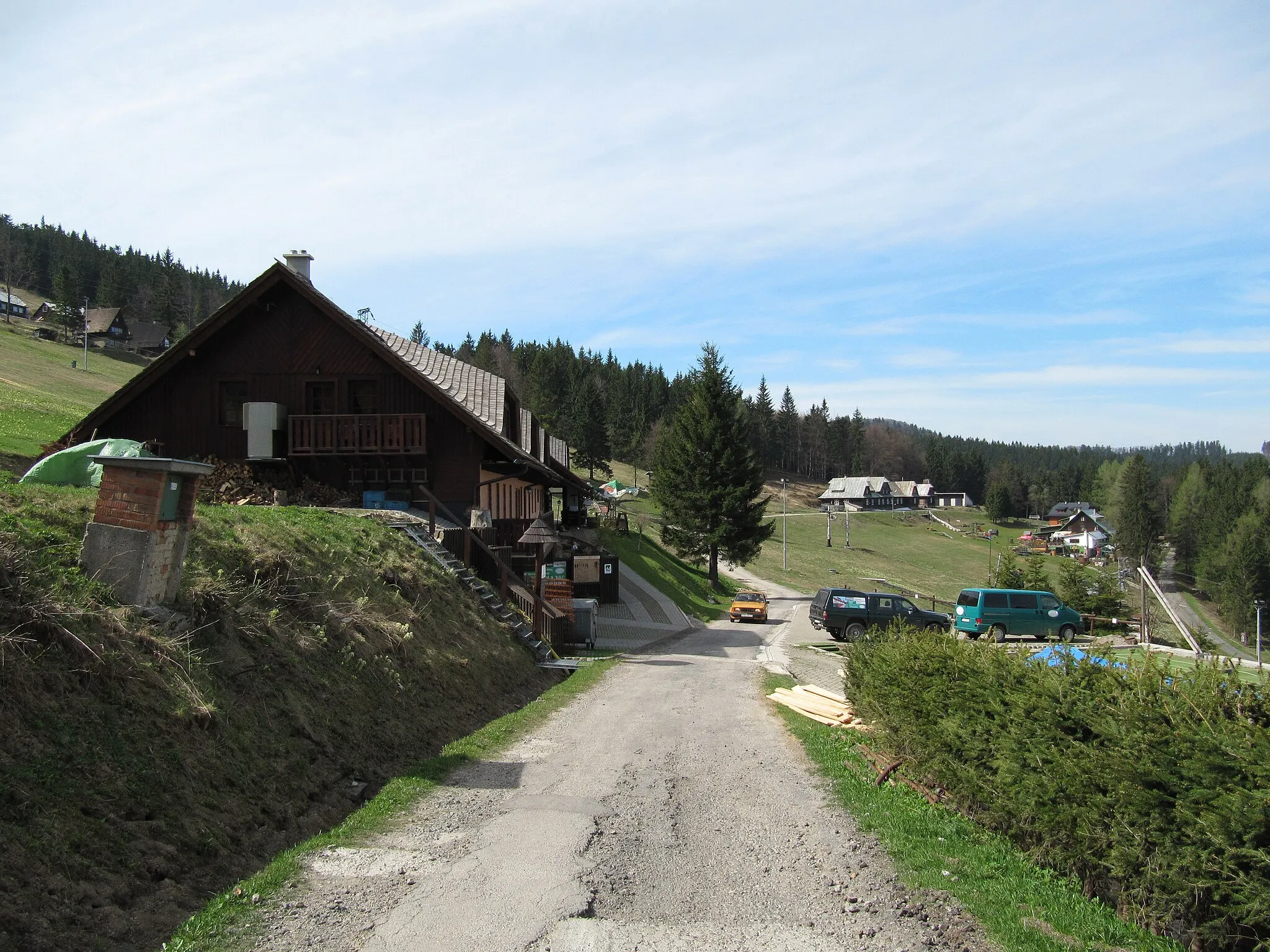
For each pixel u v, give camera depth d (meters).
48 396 58.66
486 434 23.22
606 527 58.91
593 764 10.40
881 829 8.00
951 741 8.68
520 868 6.63
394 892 6.04
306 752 8.25
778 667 22.94
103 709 6.42
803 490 163.12
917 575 88.81
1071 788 6.68
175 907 5.40
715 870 6.86
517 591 21.56
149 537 7.77
